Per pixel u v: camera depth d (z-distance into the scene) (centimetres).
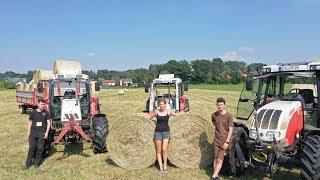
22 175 741
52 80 1023
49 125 845
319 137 620
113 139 805
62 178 721
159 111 768
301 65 694
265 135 656
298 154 666
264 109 683
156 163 836
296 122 667
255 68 775
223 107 695
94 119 958
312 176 584
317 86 689
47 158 903
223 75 8944
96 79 1137
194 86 7594
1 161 873
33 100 1791
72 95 1042
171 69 9544
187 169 784
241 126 738
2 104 2786
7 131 1359
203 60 9381
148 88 1388
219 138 696
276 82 775
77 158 898
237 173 720
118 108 2364
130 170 788
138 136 794
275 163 644
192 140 786
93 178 722
